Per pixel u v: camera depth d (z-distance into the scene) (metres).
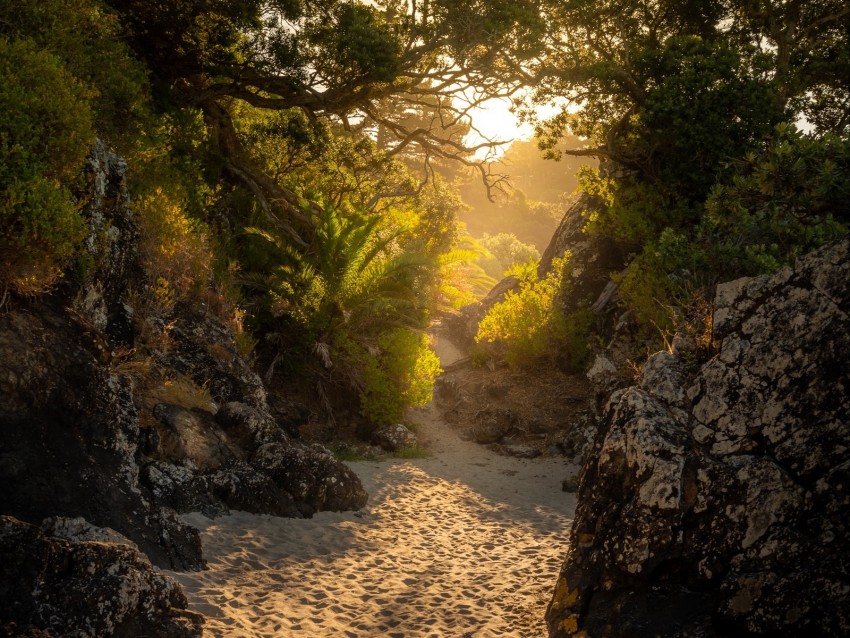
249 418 10.87
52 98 8.15
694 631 5.29
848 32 19.75
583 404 19.92
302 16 16.58
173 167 15.20
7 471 6.19
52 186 7.74
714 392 6.01
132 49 16.11
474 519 11.89
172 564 7.21
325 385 17.78
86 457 7.00
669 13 20.44
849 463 5.08
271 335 16.95
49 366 7.03
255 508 9.73
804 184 8.57
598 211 21.56
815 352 5.53
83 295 8.59
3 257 7.06
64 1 11.52
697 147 17.23
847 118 20.25
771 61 17.55
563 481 14.71
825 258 5.72
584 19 19.02
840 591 4.80
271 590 7.35
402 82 19.08
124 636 5.15
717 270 10.44
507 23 17.00
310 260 17.92
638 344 17.08
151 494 8.38
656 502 5.77
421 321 19.05
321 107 17.72
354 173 21.50
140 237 11.84
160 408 9.87
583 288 22.45
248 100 17.88
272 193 18.67
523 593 7.82
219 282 14.95
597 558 6.16
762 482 5.41
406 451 17.05
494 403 20.59
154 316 11.64
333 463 11.17
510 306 22.42
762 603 5.05
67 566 5.12
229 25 16.39
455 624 6.87
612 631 5.68
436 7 17.25
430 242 33.38
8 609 4.71
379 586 7.94
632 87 18.58
